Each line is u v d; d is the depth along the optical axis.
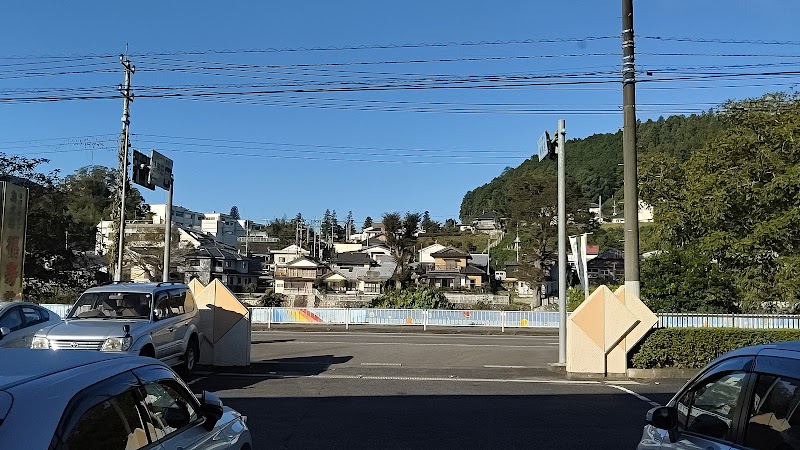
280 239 116.12
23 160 31.61
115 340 10.42
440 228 133.50
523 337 24.88
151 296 12.17
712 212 23.73
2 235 15.73
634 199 13.98
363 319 28.38
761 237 22.06
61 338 10.42
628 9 14.30
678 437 4.12
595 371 13.27
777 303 23.02
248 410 9.80
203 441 4.01
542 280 49.81
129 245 51.22
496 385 12.42
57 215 32.16
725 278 18.66
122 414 3.31
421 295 32.47
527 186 50.28
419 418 9.30
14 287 16.17
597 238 77.75
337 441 7.92
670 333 13.45
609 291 13.40
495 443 7.90
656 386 12.37
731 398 3.78
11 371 3.12
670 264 18.64
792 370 3.39
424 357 17.50
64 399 2.94
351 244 116.00
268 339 22.45
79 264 33.91
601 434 8.39
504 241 101.50
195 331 13.61
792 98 24.91
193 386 12.10
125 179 25.58
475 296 57.22
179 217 110.88
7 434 2.60
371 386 12.21
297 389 11.81
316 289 69.81
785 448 3.22
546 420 9.23
